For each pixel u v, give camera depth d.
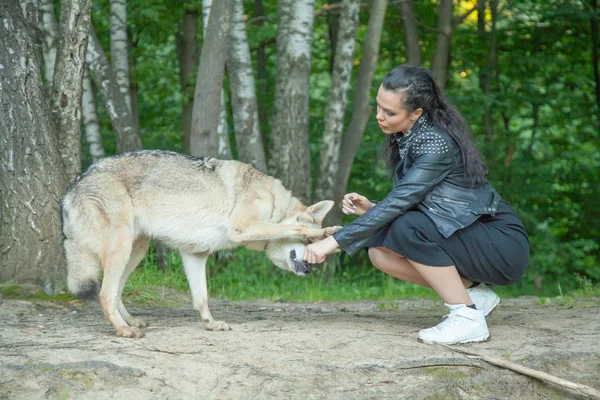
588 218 13.70
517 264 3.70
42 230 5.33
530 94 13.33
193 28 12.03
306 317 4.87
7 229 5.28
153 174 4.04
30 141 5.34
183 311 5.25
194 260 4.14
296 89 9.54
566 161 13.68
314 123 14.05
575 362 3.54
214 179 4.13
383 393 3.06
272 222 4.26
